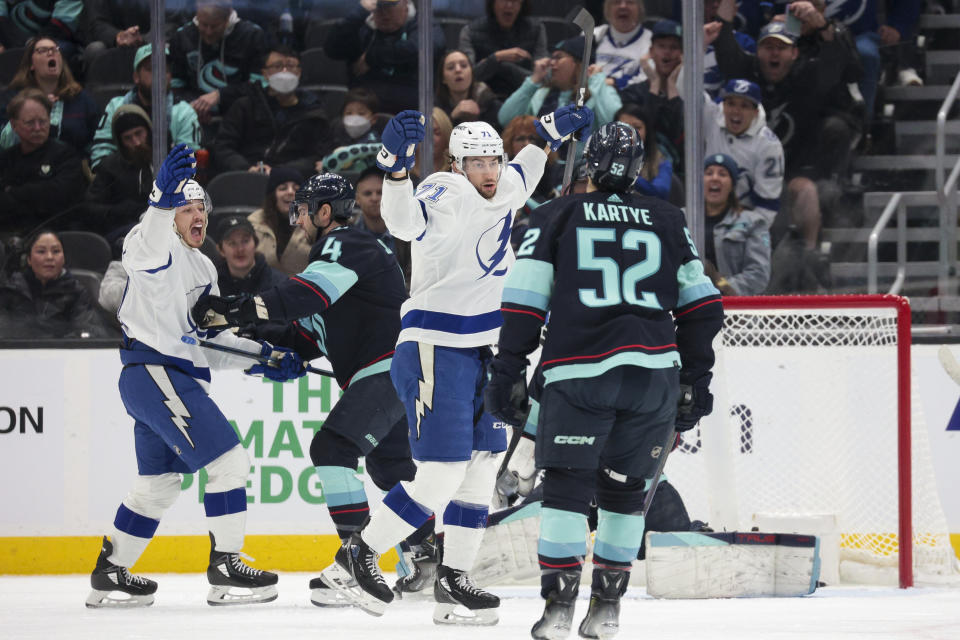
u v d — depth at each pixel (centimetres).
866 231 2389
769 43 2403
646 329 961
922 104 2469
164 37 2102
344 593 1261
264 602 1426
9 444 1888
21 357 1894
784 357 1797
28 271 2181
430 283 1177
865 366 1775
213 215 2358
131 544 1392
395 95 2448
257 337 1424
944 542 1694
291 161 2411
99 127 2309
